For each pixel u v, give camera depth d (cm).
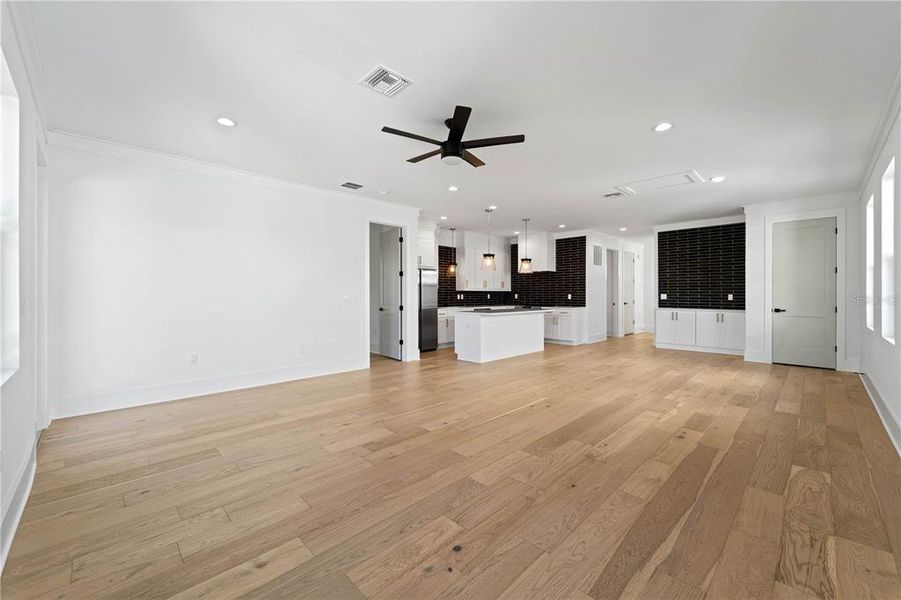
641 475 235
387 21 198
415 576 153
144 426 322
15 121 206
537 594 143
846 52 221
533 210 642
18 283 209
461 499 209
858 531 179
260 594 144
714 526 184
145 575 153
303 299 500
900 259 278
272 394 423
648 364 599
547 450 273
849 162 404
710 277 714
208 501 208
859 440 287
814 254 554
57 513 196
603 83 255
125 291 371
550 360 640
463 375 523
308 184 493
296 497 212
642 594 143
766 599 140
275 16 194
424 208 635
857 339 521
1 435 175
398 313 649
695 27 202
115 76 248
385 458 261
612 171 433
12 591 145
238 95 272
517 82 255
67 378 343
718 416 345
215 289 427
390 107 289
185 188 405
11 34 184
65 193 340
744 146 360
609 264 987
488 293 955
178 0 183
